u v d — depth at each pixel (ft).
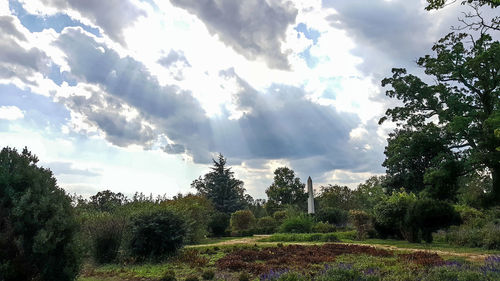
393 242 58.49
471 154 84.94
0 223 19.75
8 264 18.54
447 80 95.81
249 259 38.40
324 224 82.74
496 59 81.30
